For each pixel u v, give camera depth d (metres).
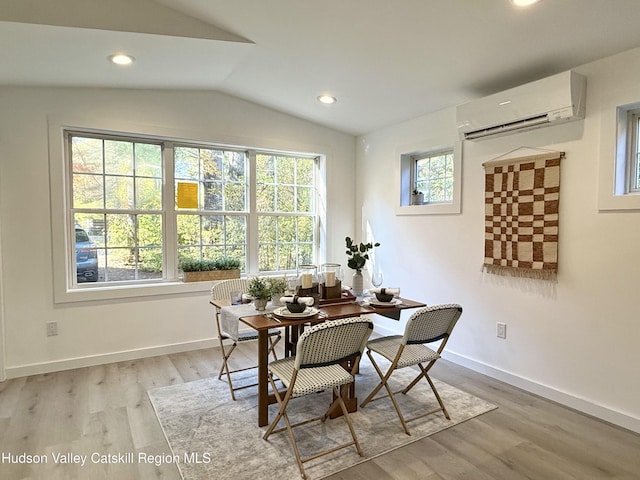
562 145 2.69
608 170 2.45
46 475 1.94
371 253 4.57
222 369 3.15
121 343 3.55
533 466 2.04
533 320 2.91
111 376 3.19
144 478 1.93
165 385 3.03
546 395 2.83
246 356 3.71
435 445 2.23
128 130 3.49
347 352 2.15
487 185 3.19
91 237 3.54
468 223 3.40
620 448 2.20
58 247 3.26
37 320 3.21
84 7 2.24
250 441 2.26
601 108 2.48
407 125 4.04
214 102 3.87
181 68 3.12
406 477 1.95
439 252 3.69
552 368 2.80
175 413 2.58
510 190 3.01
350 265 3.10
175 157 3.86
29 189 3.14
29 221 3.15
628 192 2.47
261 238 4.36
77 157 3.46
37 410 2.61
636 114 2.44
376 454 2.14
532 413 2.61
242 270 4.27
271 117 4.19
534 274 2.88
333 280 2.90
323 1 2.23
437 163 3.89
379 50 2.72
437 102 3.49
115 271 3.64
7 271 3.10
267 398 2.44
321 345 2.00
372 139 4.54
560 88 2.51
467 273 3.42
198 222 4.01
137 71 3.08
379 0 2.15
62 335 3.31
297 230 4.60
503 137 3.08
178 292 3.78
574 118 2.56
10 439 2.27
